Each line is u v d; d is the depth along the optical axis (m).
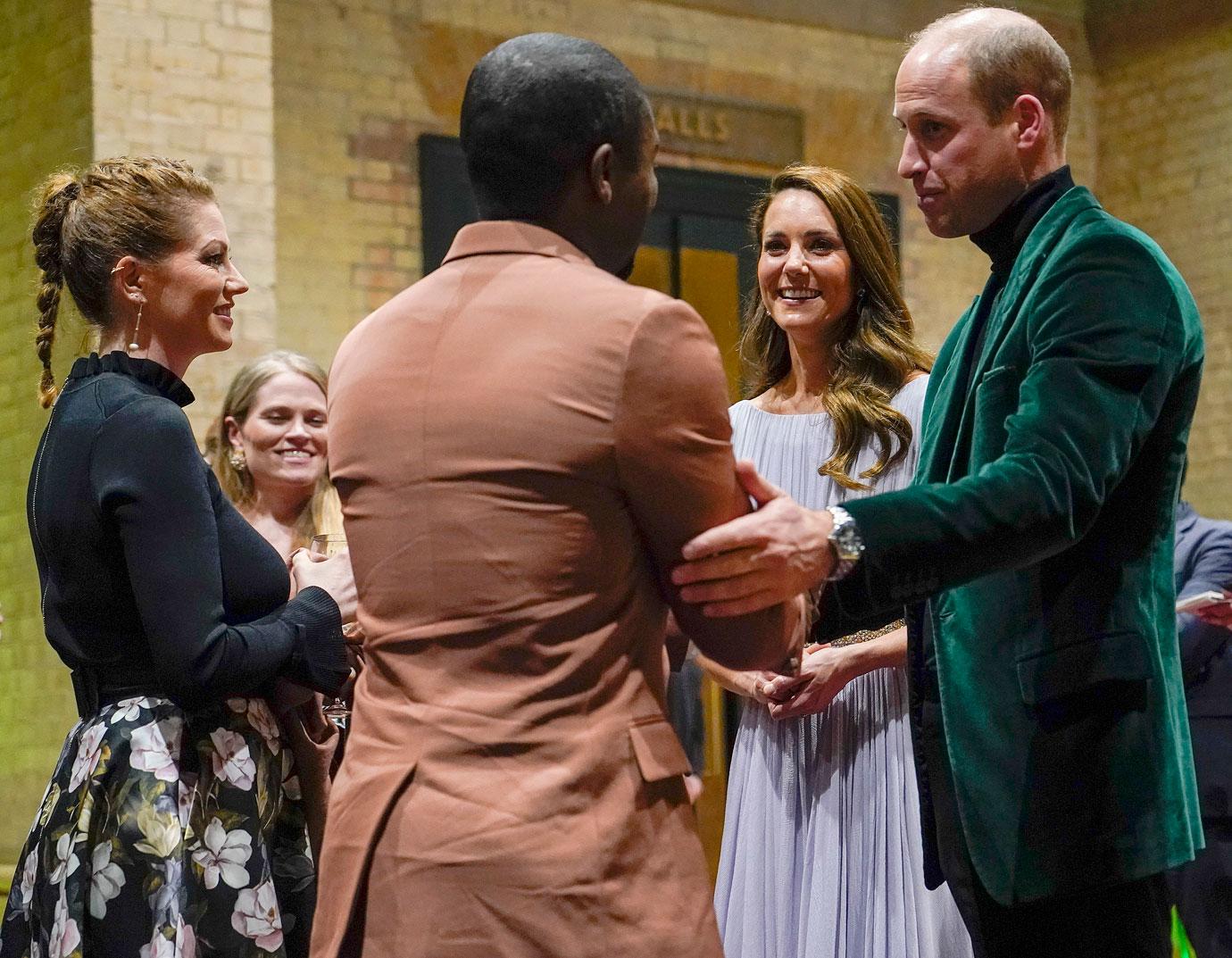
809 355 2.71
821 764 2.48
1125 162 8.36
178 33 5.20
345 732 2.41
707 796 5.94
